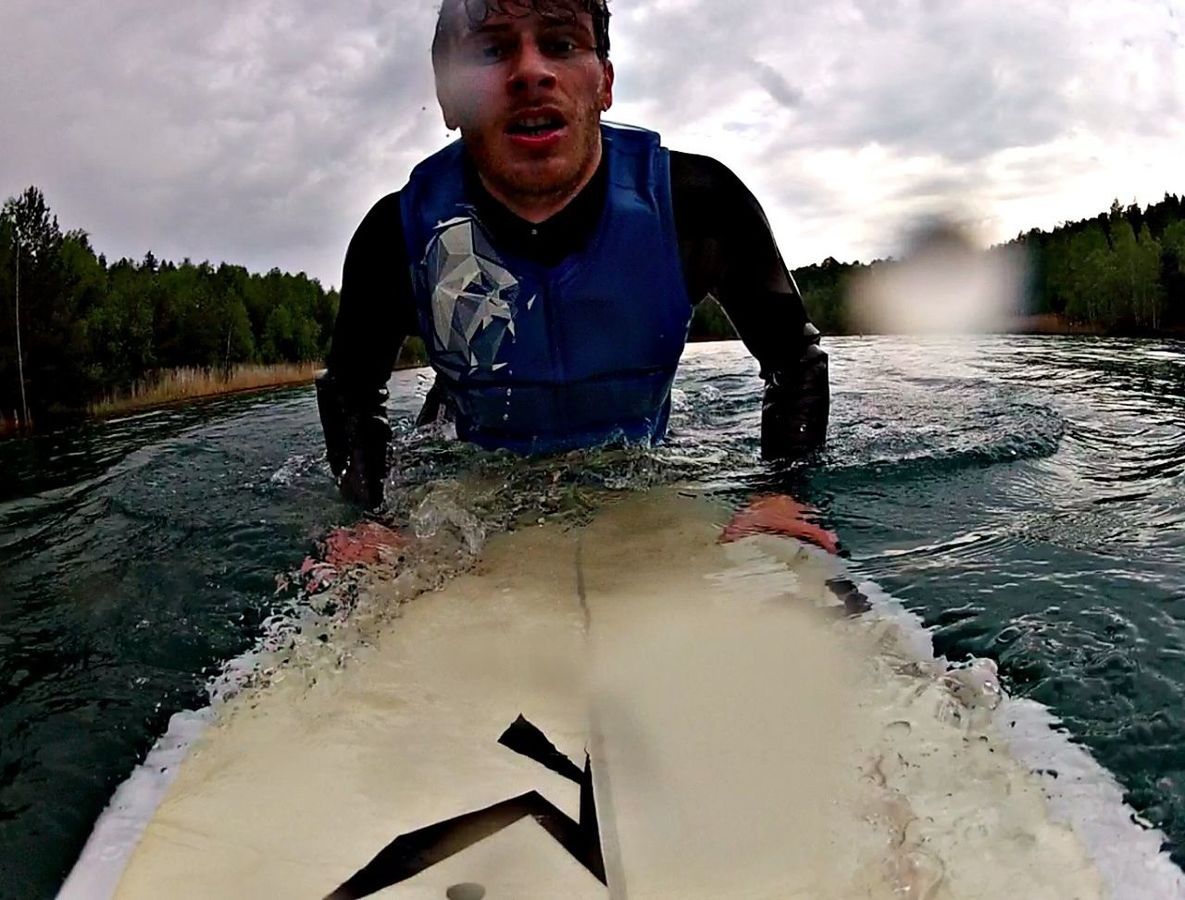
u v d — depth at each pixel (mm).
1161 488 1075
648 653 622
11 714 680
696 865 415
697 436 1336
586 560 827
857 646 642
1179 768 514
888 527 954
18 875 493
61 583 948
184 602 876
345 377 1084
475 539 897
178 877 438
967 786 481
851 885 403
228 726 589
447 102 934
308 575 882
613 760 496
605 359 1012
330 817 465
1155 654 658
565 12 879
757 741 512
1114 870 429
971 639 682
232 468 1384
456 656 635
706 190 993
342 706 577
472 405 1070
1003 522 971
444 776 490
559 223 944
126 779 567
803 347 1075
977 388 1839
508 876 410
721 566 805
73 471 1430
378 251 1021
